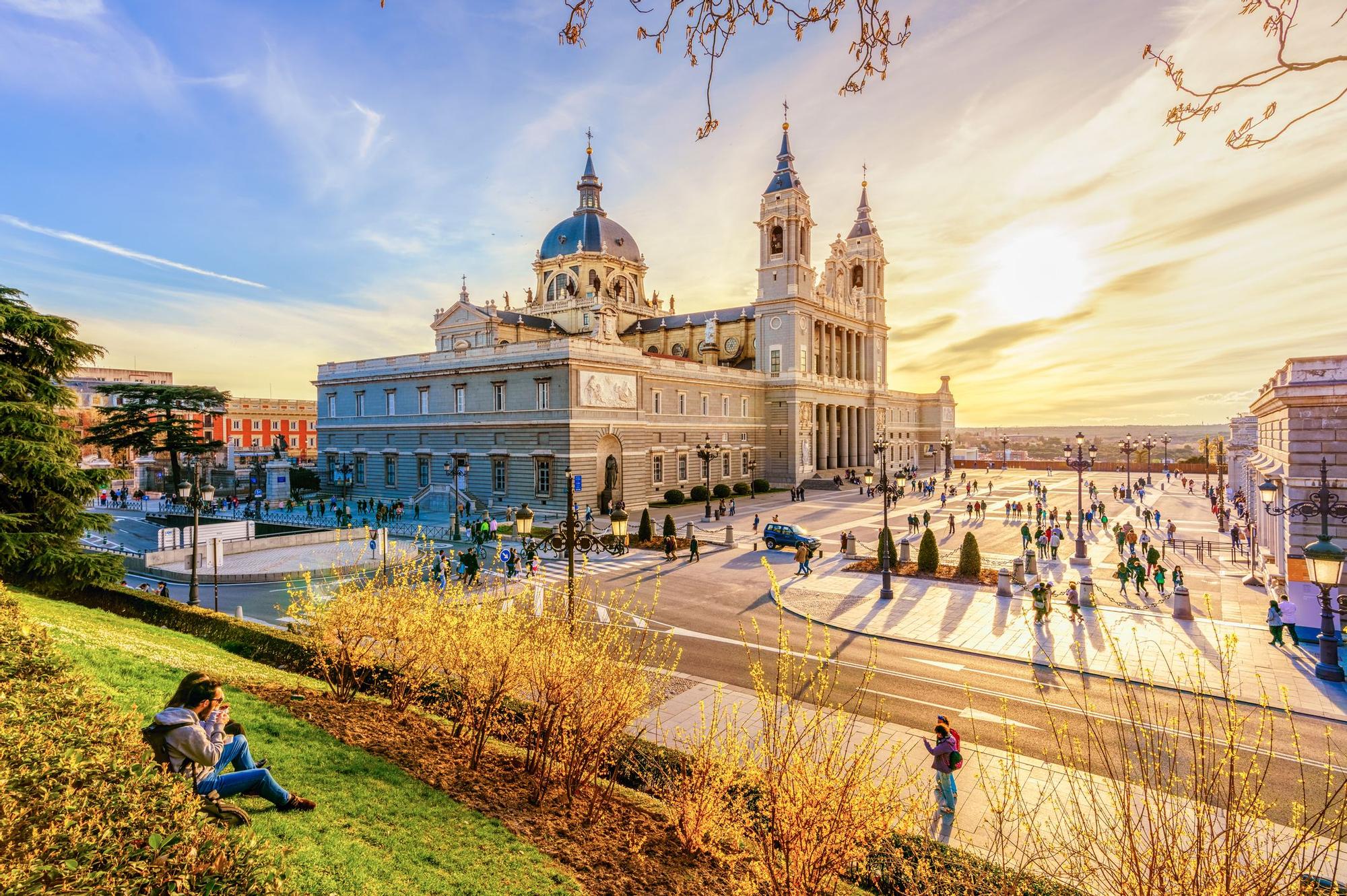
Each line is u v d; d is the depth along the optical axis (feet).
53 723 22.77
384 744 40.98
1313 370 88.99
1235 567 129.29
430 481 230.89
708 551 148.25
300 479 276.41
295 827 28.35
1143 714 60.54
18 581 81.20
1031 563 122.42
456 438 220.84
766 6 19.04
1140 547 150.51
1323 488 73.97
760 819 30.76
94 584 84.69
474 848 30.22
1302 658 75.41
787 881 27.17
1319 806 44.83
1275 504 101.40
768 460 295.89
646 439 219.82
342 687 49.32
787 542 147.74
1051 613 94.73
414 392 236.63
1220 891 21.11
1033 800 46.39
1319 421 87.51
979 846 40.22
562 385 190.39
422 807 33.22
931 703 64.03
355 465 260.21
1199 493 279.08
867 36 18.65
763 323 298.15
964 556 118.42
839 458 337.52
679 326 326.24
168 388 234.38
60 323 91.30
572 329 307.78
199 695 28.73
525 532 72.23
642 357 220.02
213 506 223.71
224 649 65.51
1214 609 97.91
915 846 33.88
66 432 90.63
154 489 302.04
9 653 30.22
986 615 94.99
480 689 41.06
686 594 108.06
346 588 52.11
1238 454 217.97
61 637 45.44
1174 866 21.61
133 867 16.10
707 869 31.96
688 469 249.34
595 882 29.37
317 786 33.35
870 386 352.69
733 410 275.80
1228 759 28.04
